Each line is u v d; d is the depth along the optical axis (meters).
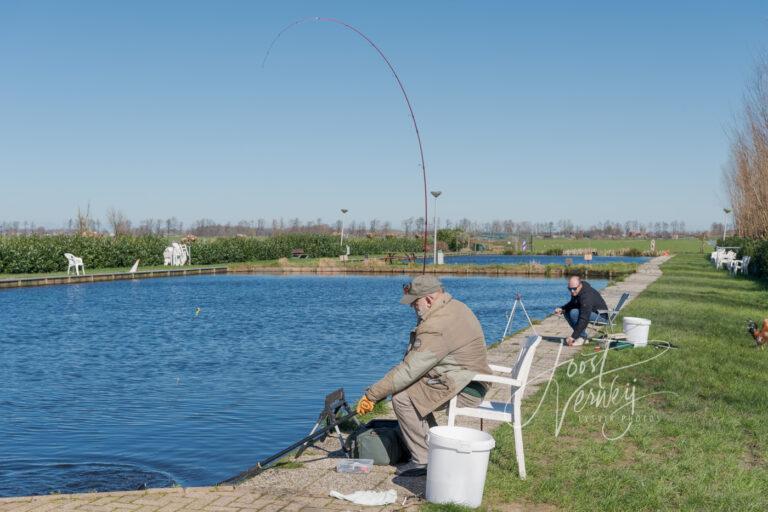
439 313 5.67
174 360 14.03
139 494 5.23
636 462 6.05
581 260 69.12
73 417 9.39
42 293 30.47
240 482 5.59
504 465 5.91
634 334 12.45
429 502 5.06
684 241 133.25
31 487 6.66
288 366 13.38
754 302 21.14
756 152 30.64
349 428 7.19
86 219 63.03
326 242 70.06
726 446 6.46
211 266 50.72
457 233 89.75
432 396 5.66
